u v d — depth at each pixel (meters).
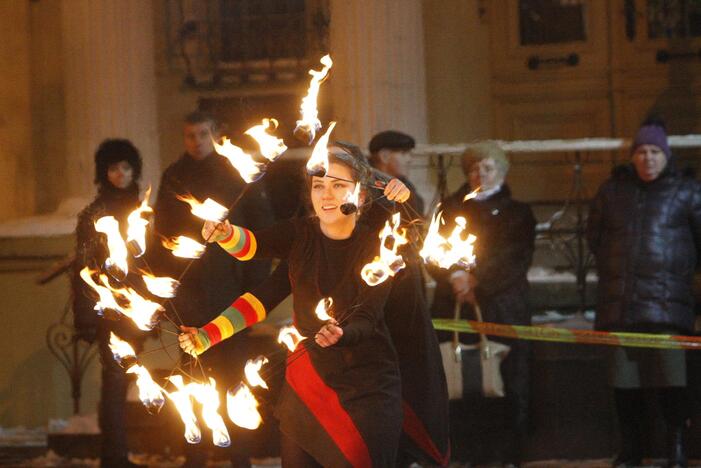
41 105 20.86
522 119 20.86
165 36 21.05
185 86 21.03
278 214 19.12
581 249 16.92
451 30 20.81
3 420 18.72
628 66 20.62
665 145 14.33
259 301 8.92
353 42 18.95
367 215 10.03
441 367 9.93
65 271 16.53
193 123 13.76
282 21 20.78
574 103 20.78
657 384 14.02
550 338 13.36
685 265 14.20
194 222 13.70
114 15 19.70
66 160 20.55
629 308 14.11
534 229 14.80
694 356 14.80
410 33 19.20
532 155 20.72
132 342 14.41
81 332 14.56
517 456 14.72
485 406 14.86
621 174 14.64
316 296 8.77
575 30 20.78
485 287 14.41
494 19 20.81
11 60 20.78
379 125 18.92
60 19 20.80
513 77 20.86
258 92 20.81
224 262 13.70
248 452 13.76
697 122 20.48
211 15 20.98
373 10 18.91
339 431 8.60
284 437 8.79
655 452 15.08
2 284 18.81
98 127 19.67
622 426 14.52
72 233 18.72
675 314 14.06
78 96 19.69
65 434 16.09
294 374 8.84
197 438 8.44
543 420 15.30
